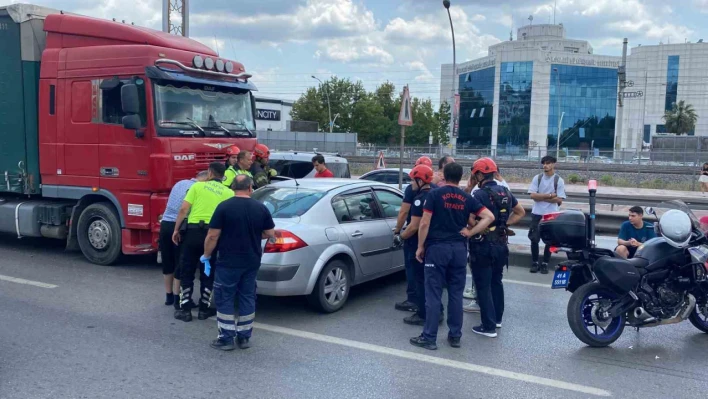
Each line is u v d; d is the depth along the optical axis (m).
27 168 9.92
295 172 14.29
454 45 29.06
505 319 7.12
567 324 6.96
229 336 5.87
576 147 91.25
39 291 7.94
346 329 6.61
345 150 51.16
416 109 78.19
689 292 6.45
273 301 7.73
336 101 72.81
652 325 6.26
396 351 5.94
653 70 107.94
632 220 8.37
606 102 91.12
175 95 9.01
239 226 5.78
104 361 5.52
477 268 6.38
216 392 4.88
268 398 4.79
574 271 6.38
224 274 5.82
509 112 90.50
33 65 9.78
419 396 4.88
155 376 5.19
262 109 73.25
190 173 9.04
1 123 10.04
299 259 6.70
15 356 5.61
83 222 9.61
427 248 6.05
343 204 7.55
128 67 8.84
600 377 5.38
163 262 7.26
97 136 9.22
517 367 5.58
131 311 7.12
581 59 89.88
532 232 9.54
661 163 41.97
